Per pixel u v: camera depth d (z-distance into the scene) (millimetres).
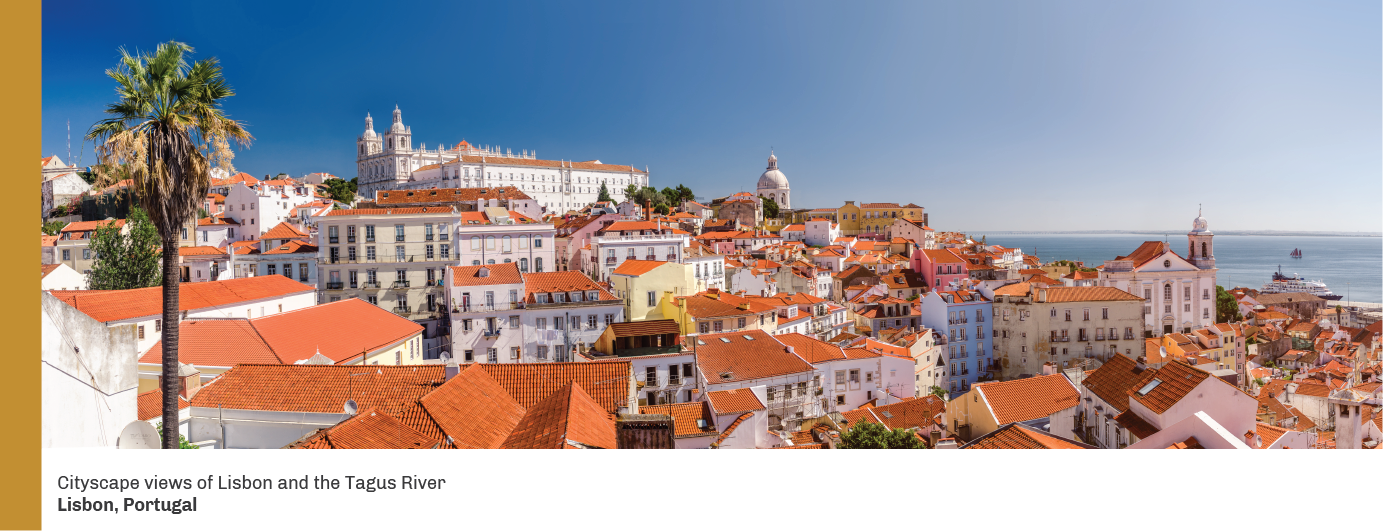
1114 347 93312
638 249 112500
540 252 100000
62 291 54750
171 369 25250
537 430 23734
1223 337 89688
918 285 139500
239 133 26391
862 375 68938
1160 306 110312
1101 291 95188
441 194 147000
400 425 24078
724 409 42625
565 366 33938
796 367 62281
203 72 25062
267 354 41438
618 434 25656
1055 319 93250
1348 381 73438
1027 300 94562
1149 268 110562
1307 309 175875
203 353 41375
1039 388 44844
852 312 118375
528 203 155750
